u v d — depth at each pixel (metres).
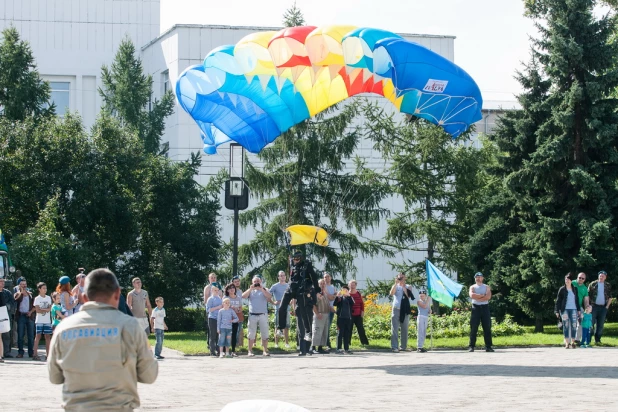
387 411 11.81
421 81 20.64
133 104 55.03
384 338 31.53
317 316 24.88
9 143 43.00
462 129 22.08
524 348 28.39
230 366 20.52
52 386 15.77
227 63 21.95
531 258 37.78
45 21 68.00
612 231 35.62
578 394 14.08
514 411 11.83
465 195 43.69
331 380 16.70
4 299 23.34
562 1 37.34
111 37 68.94
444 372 18.50
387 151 44.06
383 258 62.53
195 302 48.44
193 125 61.53
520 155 39.41
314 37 21.05
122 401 6.09
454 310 40.22
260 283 24.77
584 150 37.03
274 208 45.59
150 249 47.53
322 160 44.59
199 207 48.16
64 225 43.19
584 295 28.39
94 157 44.44
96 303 6.25
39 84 49.62
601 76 36.72
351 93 22.84
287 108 23.02
